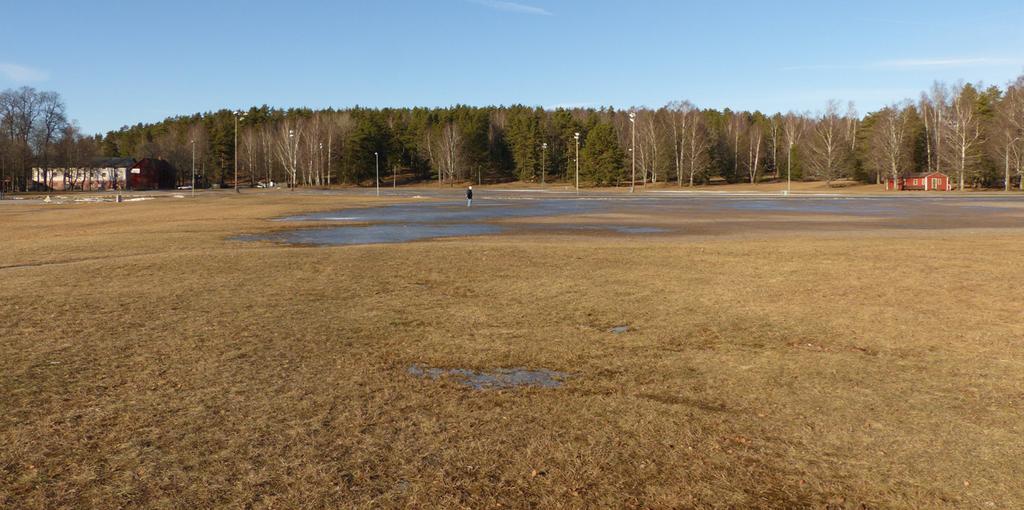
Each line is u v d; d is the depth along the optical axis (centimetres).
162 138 15325
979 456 507
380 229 2861
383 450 516
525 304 1117
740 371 733
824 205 5153
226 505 431
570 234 2592
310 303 1120
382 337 887
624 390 669
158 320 982
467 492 450
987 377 704
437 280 1362
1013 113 9062
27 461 493
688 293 1211
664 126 12362
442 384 688
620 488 457
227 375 709
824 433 554
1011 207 4744
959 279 1345
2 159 10231
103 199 6881
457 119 15750
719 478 472
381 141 13825
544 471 482
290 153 12962
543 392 662
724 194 8331
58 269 1502
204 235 2534
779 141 14275
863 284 1296
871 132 11050
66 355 784
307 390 662
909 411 605
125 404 616
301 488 454
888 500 442
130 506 429
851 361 770
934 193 8500
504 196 7356
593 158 12194
